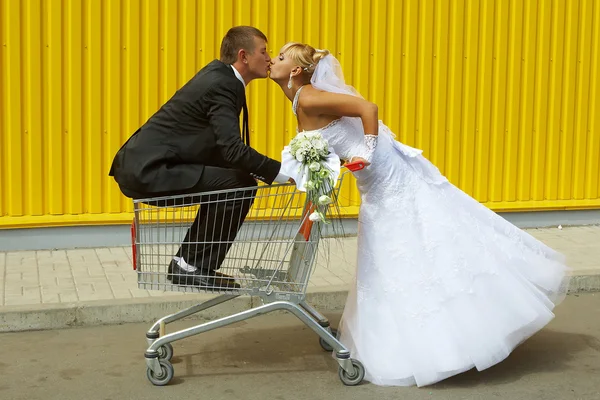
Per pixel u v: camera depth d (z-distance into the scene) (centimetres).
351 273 746
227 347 598
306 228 518
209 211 521
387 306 535
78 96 804
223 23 830
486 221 559
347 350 526
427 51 883
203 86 523
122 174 532
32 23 786
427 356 516
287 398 508
